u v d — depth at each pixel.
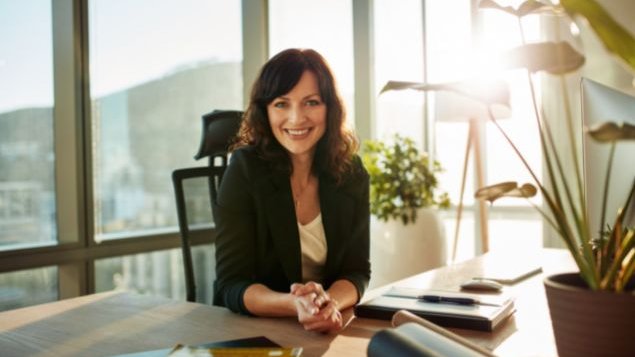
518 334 1.04
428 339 0.71
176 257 3.53
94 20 3.02
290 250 1.52
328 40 4.44
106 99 3.10
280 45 4.38
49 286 2.82
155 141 3.40
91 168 2.98
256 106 1.57
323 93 1.55
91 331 1.11
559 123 3.53
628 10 2.94
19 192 2.71
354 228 1.66
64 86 2.89
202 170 1.90
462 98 3.56
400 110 4.68
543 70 0.72
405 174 3.59
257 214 1.52
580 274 0.73
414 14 4.61
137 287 3.28
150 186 3.37
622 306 0.63
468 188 4.44
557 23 0.76
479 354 0.69
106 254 3.05
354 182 1.67
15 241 2.70
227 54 3.96
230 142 1.92
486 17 4.10
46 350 0.99
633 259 0.67
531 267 1.76
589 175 1.17
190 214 2.13
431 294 1.27
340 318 1.09
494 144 4.22
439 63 4.53
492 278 1.57
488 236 4.03
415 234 3.52
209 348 0.95
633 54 0.59
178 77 3.56
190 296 1.77
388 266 3.56
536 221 4.17
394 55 4.68
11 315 1.23
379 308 1.17
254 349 0.93
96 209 3.05
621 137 0.53
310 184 1.67
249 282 1.35
